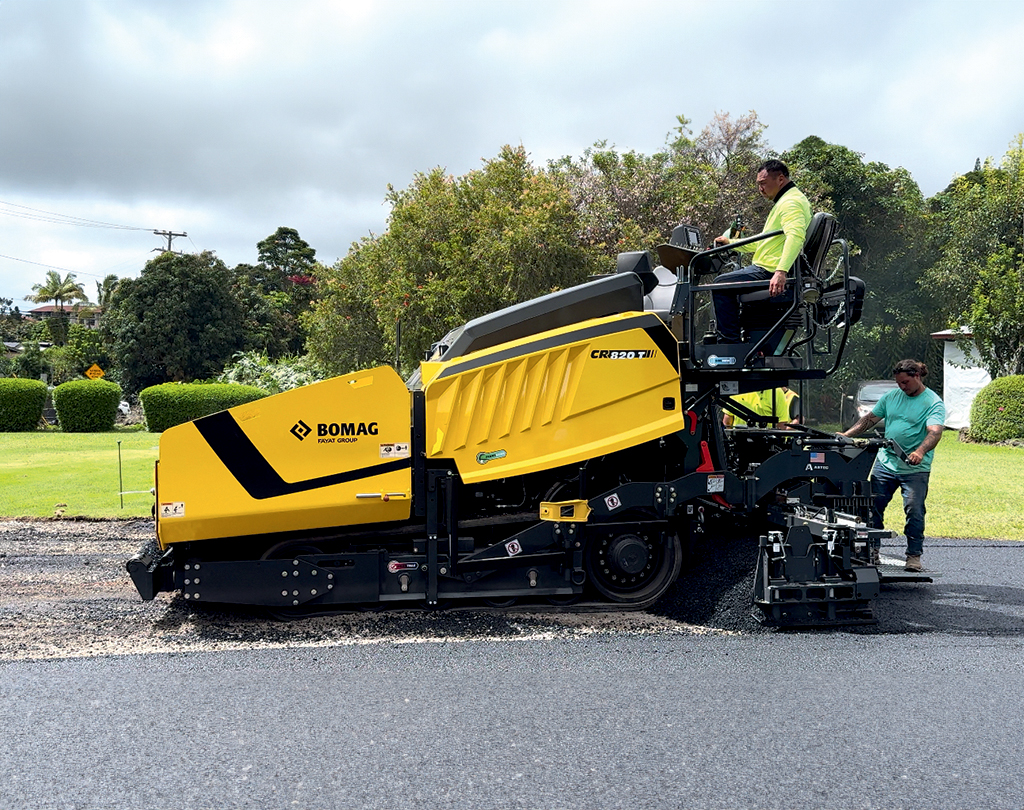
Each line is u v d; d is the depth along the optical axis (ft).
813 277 17.67
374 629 16.19
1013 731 11.64
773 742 11.18
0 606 17.90
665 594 18.11
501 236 49.08
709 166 66.80
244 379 95.50
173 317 133.39
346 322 65.10
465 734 11.33
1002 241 72.69
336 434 16.15
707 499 18.28
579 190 60.80
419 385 17.74
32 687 12.98
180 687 13.01
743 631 16.31
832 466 18.69
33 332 205.98
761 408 24.43
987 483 39.60
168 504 15.69
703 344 17.19
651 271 18.08
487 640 15.52
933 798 9.73
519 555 17.13
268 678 13.43
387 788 9.82
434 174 56.85
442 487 16.78
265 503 15.94
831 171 86.48
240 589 16.29
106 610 17.57
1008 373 67.97
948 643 15.65
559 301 17.22
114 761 10.48
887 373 87.66
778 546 16.52
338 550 17.16
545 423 16.84
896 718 12.04
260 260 212.64
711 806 9.48
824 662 14.48
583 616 17.29
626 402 17.11
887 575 19.97
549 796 9.66
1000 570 22.36
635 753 10.80
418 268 53.11
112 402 87.20
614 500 17.29
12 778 10.03
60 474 43.04
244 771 10.23
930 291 81.41
